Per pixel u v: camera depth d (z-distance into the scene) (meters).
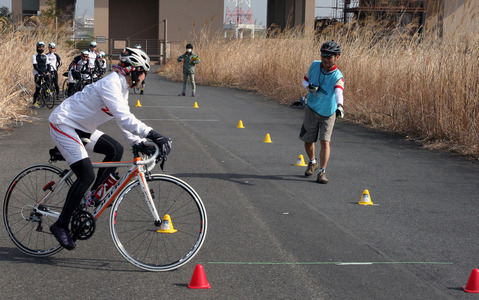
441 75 11.40
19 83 14.77
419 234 5.56
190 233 4.98
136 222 5.04
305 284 4.23
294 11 59.16
